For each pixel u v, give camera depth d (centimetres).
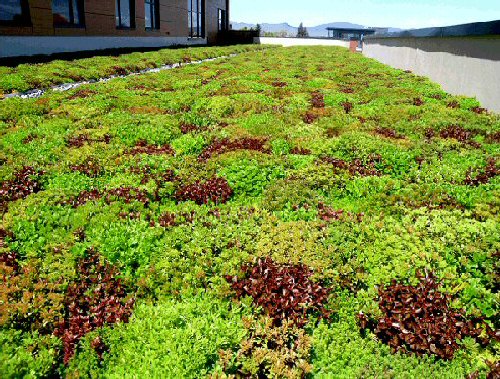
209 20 5106
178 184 805
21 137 1012
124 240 593
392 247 584
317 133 1100
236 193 798
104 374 424
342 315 504
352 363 451
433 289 509
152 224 655
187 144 986
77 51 2622
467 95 1554
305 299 511
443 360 453
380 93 1645
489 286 532
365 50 4203
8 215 651
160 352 425
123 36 3186
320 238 619
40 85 1602
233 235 620
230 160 880
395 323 479
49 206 686
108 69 2020
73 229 630
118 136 1041
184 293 523
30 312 484
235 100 1443
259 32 5691
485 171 851
